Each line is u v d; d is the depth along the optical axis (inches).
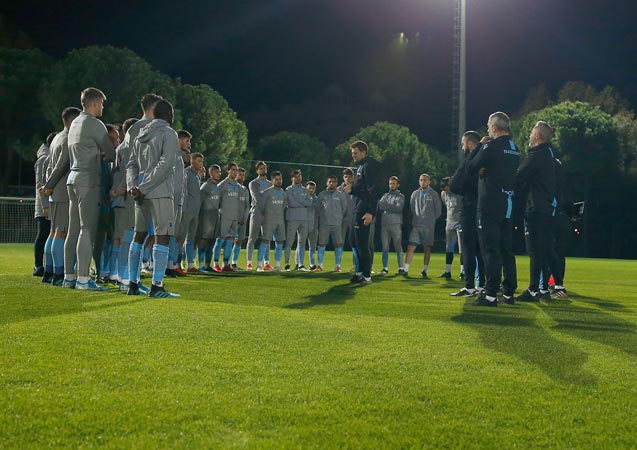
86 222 265.0
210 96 1540.4
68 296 235.6
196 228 416.5
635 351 152.6
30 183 1561.3
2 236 1076.5
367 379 117.4
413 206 477.1
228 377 115.9
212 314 193.9
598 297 316.2
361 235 360.5
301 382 113.9
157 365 123.2
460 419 96.4
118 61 1309.1
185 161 388.8
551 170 288.4
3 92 1417.3
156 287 245.0
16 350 131.6
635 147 1727.4
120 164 291.9
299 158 1763.0
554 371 127.9
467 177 290.5
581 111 1662.2
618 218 1729.8
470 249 295.9
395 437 87.7
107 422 90.4
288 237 502.3
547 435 90.5
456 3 1401.3
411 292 308.8
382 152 1584.6
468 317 211.9
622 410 102.7
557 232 313.4
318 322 184.7
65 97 1280.8
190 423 90.9
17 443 82.0
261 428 89.8
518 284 399.5
